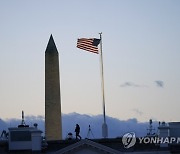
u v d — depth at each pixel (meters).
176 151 155.38
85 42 182.88
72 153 153.00
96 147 152.75
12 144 157.50
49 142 158.12
